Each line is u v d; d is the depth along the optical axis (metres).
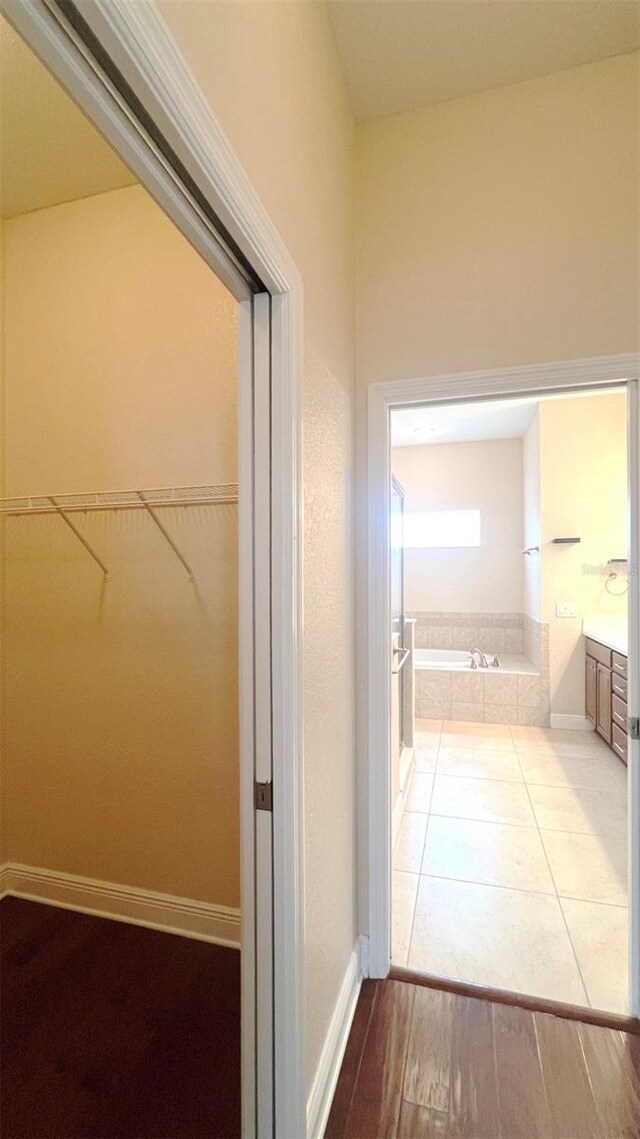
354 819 1.69
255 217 0.87
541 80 1.62
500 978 1.68
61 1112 1.27
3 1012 1.55
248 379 1.08
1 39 1.31
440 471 5.70
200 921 1.84
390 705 1.79
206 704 1.84
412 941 1.85
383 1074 1.36
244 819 1.10
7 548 2.07
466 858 2.37
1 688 2.07
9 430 2.06
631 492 1.56
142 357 1.90
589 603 4.29
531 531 4.89
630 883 1.58
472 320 1.68
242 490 1.10
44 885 2.03
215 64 0.74
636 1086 1.32
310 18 1.25
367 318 1.77
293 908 1.07
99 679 1.96
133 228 1.90
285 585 1.06
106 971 1.69
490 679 4.49
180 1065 1.38
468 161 1.69
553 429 4.37
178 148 0.66
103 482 1.95
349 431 1.67
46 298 2.01
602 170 1.57
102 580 1.95
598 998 1.59
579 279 1.59
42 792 2.04
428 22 1.44
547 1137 1.21
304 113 1.19
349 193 1.70
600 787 3.12
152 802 1.90
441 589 5.66
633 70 1.55
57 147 1.67
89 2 0.49
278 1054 1.07
